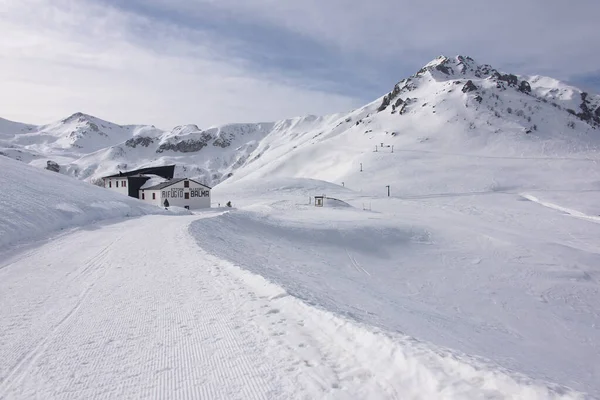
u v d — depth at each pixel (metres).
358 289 15.87
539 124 187.25
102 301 7.50
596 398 3.42
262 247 22.44
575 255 31.30
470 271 26.44
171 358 4.89
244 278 9.23
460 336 10.30
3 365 4.74
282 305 6.97
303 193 84.00
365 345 5.00
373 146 174.62
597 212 62.31
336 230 32.72
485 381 3.91
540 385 3.66
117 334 5.74
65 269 10.61
